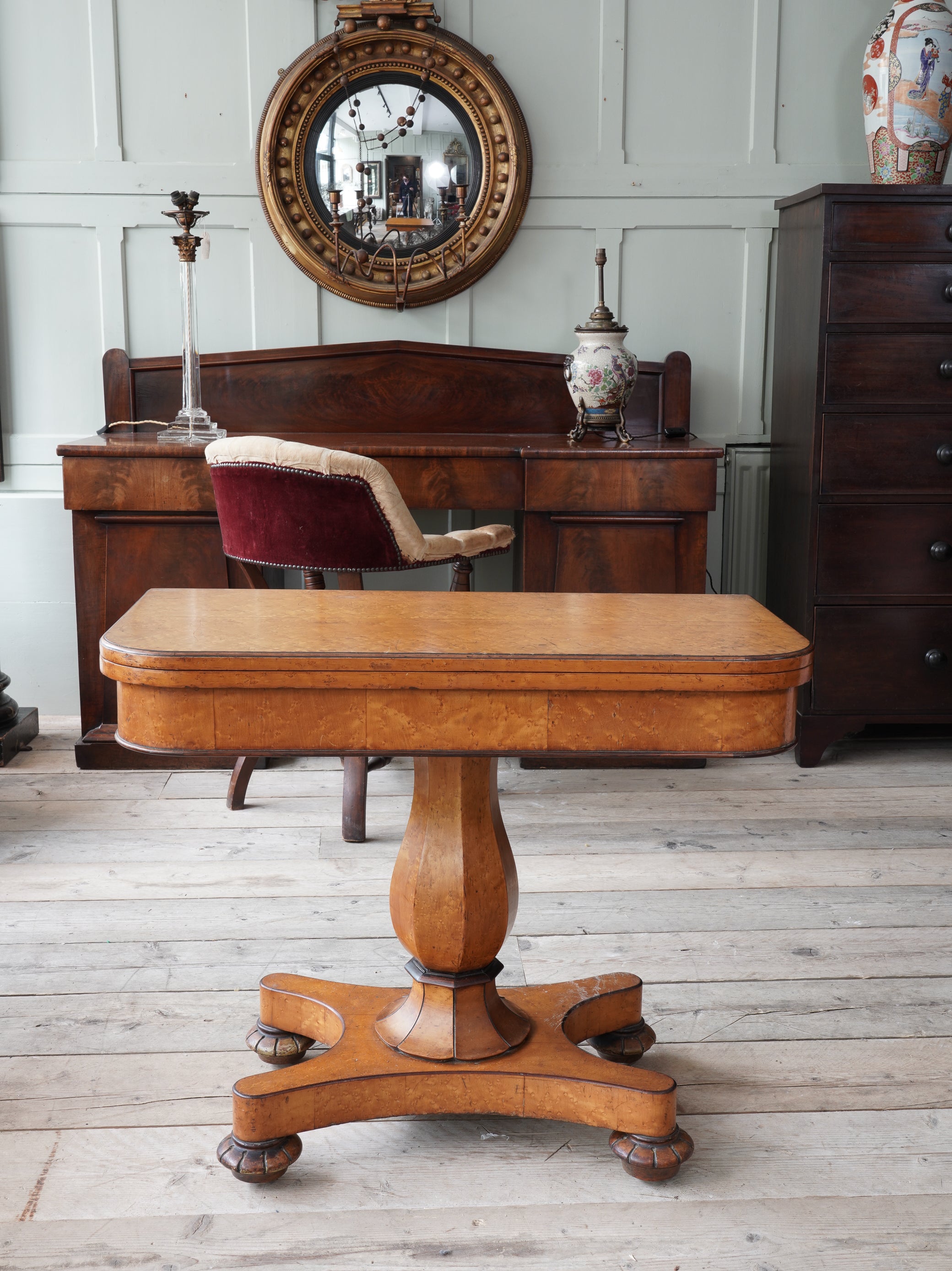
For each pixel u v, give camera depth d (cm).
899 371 315
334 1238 143
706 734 135
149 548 313
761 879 253
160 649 134
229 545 270
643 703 134
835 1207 150
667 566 317
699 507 312
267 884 247
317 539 252
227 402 356
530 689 133
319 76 347
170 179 355
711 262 369
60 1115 167
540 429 365
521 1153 161
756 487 381
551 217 363
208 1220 146
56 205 355
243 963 212
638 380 362
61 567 371
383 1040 163
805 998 201
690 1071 179
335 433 360
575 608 167
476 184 357
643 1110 151
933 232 308
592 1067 158
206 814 290
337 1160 159
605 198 363
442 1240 143
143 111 353
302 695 133
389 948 218
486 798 158
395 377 360
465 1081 156
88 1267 138
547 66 356
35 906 235
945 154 324
